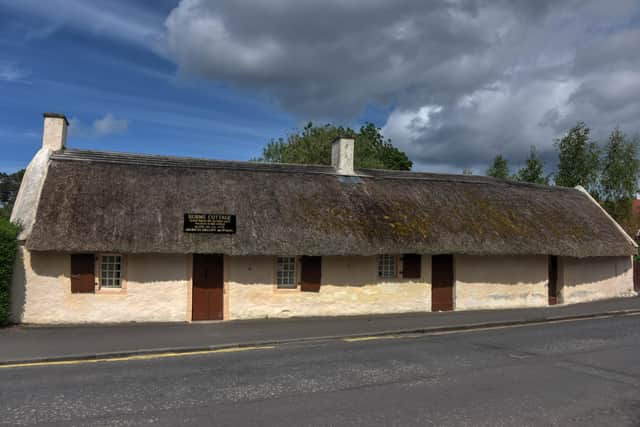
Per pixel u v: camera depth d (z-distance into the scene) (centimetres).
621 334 1333
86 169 1529
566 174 3312
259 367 943
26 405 709
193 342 1158
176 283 1466
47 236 1314
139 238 1382
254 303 1535
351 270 1653
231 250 1441
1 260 1280
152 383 826
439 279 1798
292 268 1606
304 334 1280
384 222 1677
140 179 1552
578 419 668
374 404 721
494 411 695
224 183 1634
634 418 673
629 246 2191
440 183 2020
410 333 1363
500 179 2256
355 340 1251
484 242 1759
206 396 754
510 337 1293
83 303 1392
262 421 647
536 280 1958
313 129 4009
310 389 794
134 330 1302
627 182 3111
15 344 1111
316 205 1661
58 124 1605
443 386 817
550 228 1981
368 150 4253
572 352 1094
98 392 772
